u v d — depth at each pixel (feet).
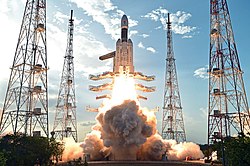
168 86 362.53
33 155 196.85
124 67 306.35
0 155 166.40
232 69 270.67
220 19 281.13
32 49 268.41
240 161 150.20
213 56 278.87
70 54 356.18
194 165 228.02
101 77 313.32
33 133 254.88
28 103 261.85
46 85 273.33
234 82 268.62
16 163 191.21
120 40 316.40
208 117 270.87
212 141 264.52
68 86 350.84
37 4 277.64
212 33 278.67
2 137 225.56
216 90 272.10
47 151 213.66
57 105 346.95
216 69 275.18
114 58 317.83
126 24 319.06
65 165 228.63
